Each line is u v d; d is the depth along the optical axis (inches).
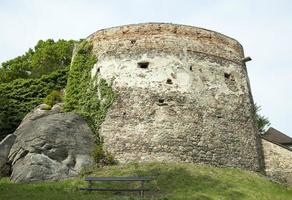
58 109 959.6
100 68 931.3
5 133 1034.1
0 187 681.0
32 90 1091.3
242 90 983.6
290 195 766.5
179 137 856.3
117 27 955.3
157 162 823.1
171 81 898.1
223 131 905.5
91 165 804.0
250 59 1016.2
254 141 955.3
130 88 892.0
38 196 613.9
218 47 979.9
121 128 863.7
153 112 870.4
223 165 873.5
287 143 1546.5
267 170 972.6
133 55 919.7
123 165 816.9
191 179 743.7
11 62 1715.1
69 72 1015.6
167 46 926.4
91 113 901.8
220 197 672.4
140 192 647.8
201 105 900.6
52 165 772.6
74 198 602.2
